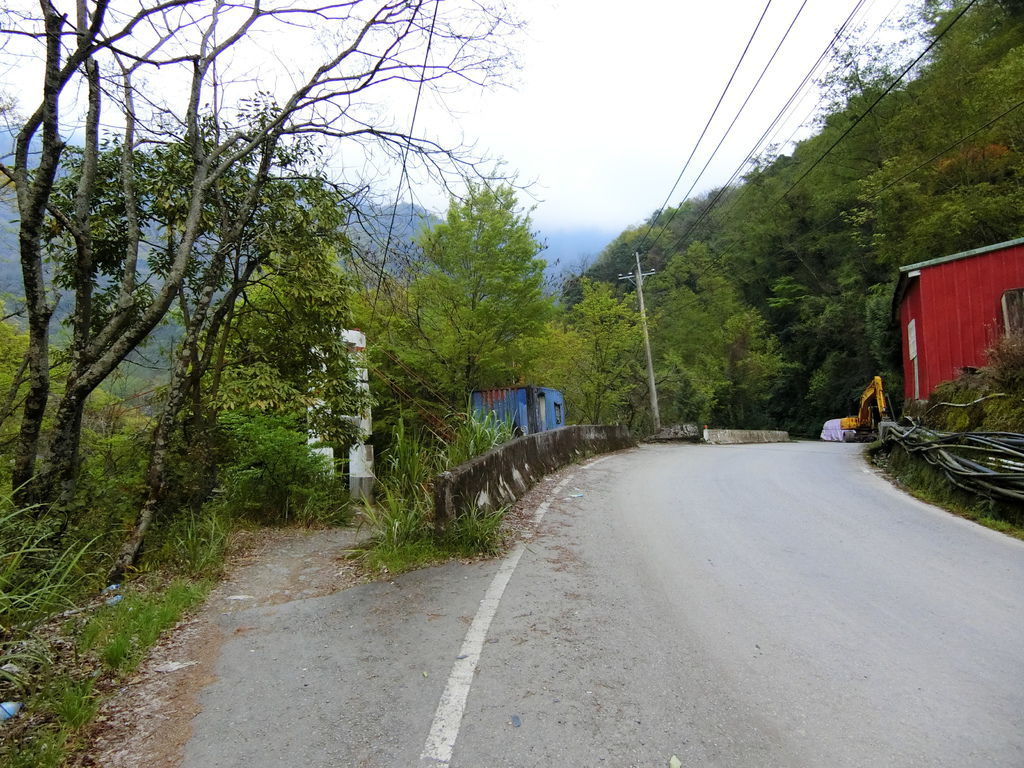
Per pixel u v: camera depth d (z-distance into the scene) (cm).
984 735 281
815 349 3984
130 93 636
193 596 491
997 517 735
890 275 3086
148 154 750
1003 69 1705
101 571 546
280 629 432
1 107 665
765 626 414
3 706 317
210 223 735
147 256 806
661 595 482
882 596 470
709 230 5050
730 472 1245
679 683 335
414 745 279
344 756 272
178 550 598
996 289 1338
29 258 526
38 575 448
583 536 687
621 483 1110
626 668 354
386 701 321
